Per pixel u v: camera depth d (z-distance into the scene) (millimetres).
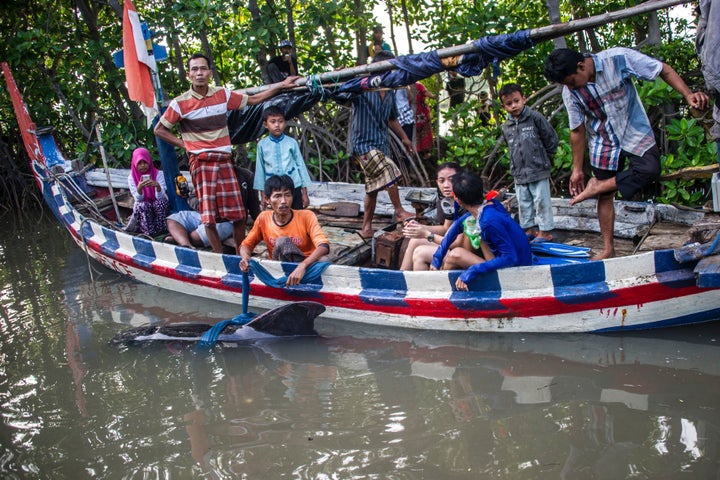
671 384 3828
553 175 7996
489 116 8758
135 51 6559
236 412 3963
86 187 8922
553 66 4484
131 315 5863
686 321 4457
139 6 10492
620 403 3680
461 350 4594
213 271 5902
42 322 5855
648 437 3330
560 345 4492
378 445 3480
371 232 6480
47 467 3551
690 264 4223
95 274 7242
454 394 3967
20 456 3676
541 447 3340
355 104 6188
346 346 4836
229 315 5711
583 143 4840
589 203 6125
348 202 7410
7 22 11148
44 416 4109
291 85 6094
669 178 5238
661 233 5523
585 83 4504
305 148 9500
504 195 6551
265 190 5328
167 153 6988
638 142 4504
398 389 4094
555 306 4527
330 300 5293
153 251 6402
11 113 11453
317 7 8586
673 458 3145
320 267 5285
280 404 4016
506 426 3559
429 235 5102
